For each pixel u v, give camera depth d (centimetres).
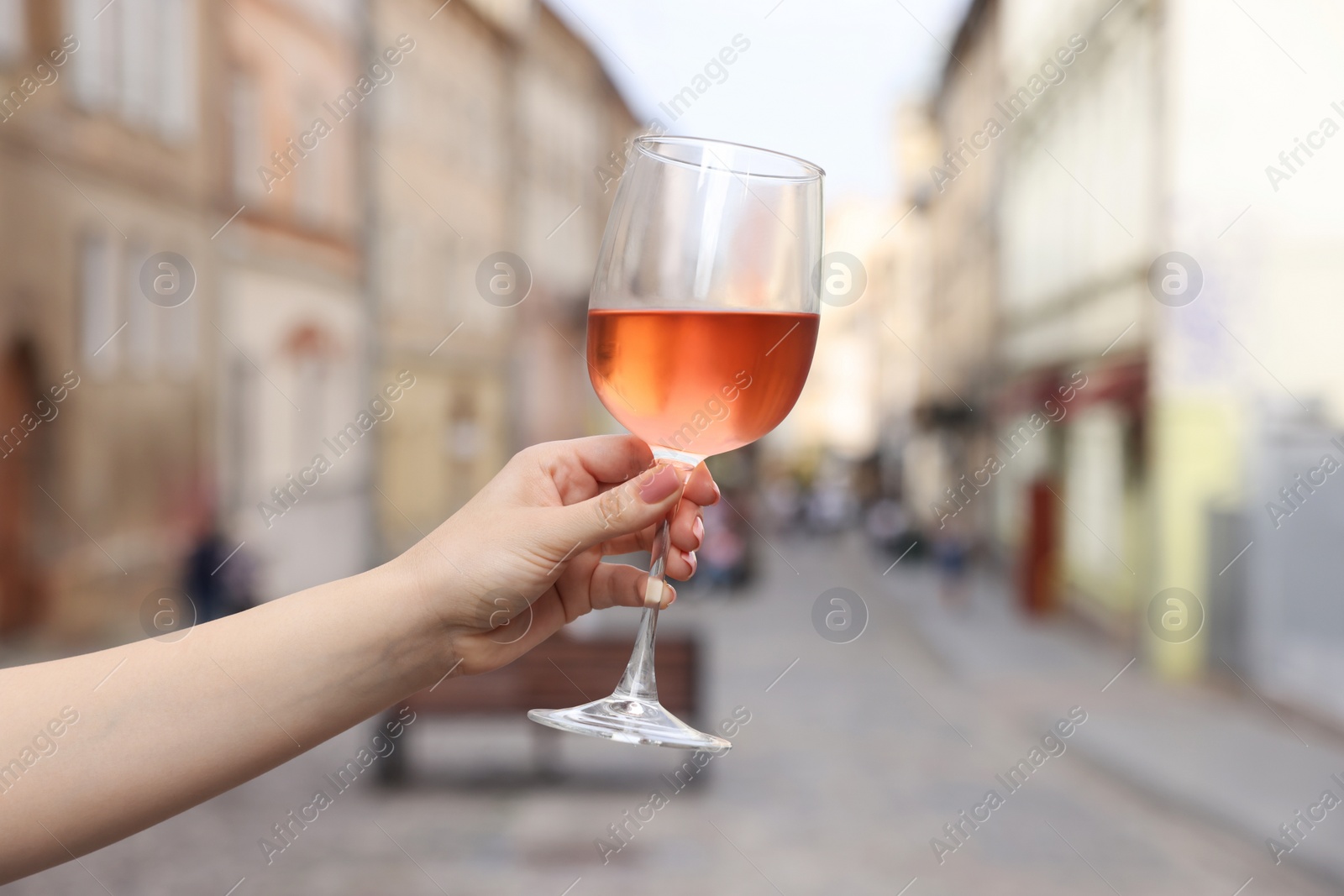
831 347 5831
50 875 505
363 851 549
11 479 1112
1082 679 1097
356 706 108
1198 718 896
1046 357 1830
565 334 2678
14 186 1100
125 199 1221
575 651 744
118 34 1209
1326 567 884
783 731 845
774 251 101
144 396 1246
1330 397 943
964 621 1598
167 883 496
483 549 109
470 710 730
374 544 1753
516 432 2398
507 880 505
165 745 101
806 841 573
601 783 696
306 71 1570
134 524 1223
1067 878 521
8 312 1100
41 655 1064
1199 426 1075
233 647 106
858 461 4978
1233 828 594
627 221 104
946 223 3050
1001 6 2189
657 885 500
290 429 1529
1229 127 1031
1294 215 977
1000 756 775
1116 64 1352
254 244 1452
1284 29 999
